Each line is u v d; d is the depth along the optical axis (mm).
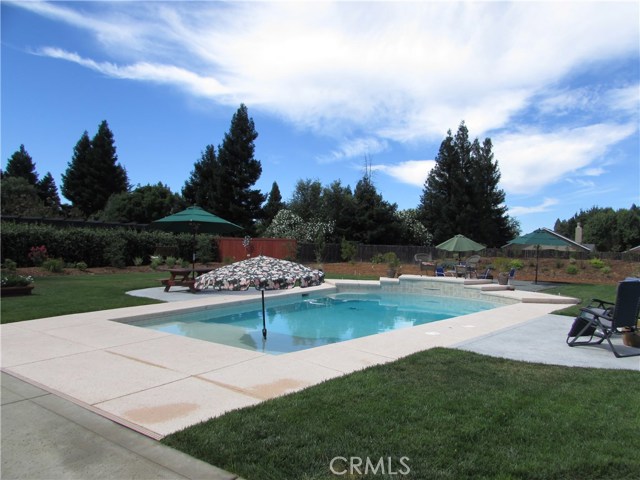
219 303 10375
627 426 3324
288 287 7207
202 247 25359
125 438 3090
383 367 4969
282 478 2531
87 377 4547
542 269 22031
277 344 7539
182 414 3549
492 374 4762
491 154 44344
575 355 5875
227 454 2824
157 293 11945
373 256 28922
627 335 6441
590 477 2574
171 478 2551
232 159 43719
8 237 17359
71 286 12984
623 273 20422
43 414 3531
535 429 3250
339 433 3137
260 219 45438
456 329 7660
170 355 5488
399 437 3072
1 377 4520
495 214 45812
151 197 45625
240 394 4055
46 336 6469
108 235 20812
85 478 2549
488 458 2781
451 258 28438
